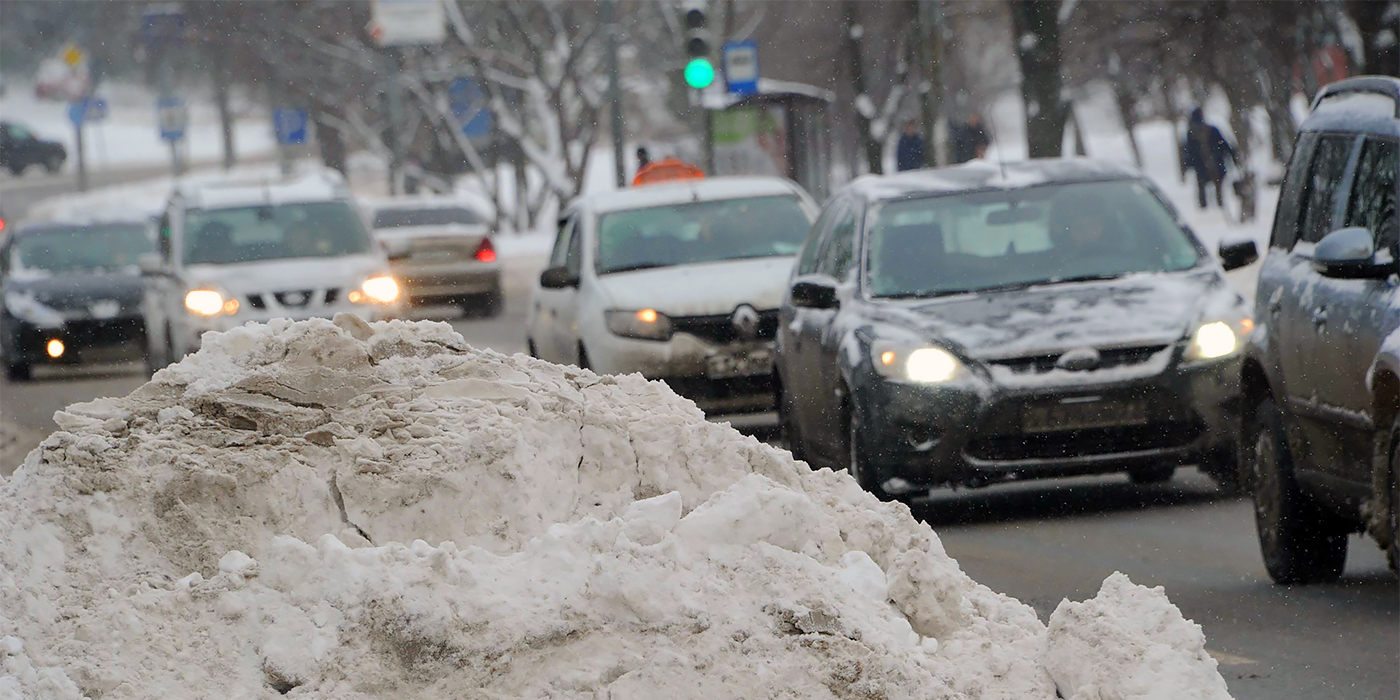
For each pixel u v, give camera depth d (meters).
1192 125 114.31
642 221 48.19
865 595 14.69
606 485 16.09
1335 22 92.38
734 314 44.09
